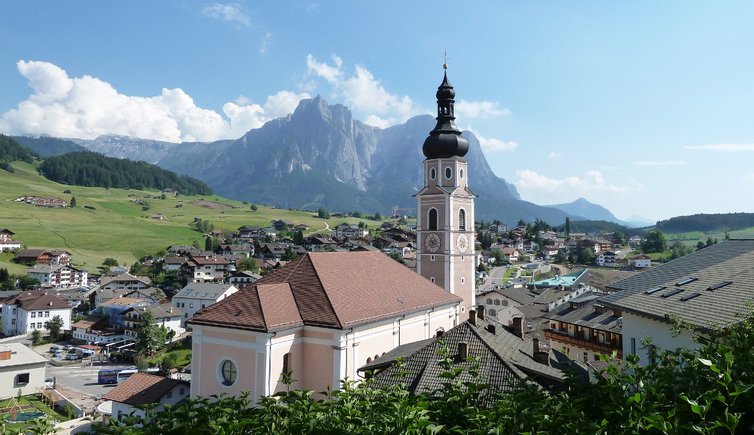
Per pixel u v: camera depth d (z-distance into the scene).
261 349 37.72
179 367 102.19
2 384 78.88
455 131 72.75
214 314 40.22
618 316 64.25
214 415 12.62
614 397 10.88
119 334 133.25
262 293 40.47
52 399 77.50
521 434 10.18
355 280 47.09
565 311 75.25
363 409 12.59
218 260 192.38
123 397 56.28
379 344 44.66
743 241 44.56
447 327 56.16
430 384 31.19
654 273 46.34
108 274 184.62
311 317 40.56
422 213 72.69
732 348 12.21
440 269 71.31
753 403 9.92
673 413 9.31
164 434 11.83
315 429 11.82
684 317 28.84
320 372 40.03
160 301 150.12
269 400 12.87
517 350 39.59
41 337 134.12
